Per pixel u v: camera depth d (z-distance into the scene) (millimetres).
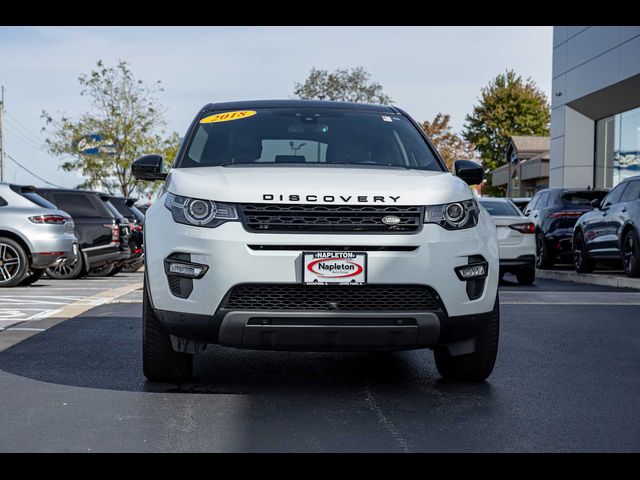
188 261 4426
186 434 3859
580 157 25750
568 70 25750
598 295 10844
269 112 5996
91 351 6160
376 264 4348
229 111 6023
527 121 78875
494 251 4762
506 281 15195
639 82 21672
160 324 4762
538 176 43500
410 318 4379
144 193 37406
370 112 6152
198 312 4402
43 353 6070
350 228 4387
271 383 5043
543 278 16047
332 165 5340
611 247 13703
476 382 5102
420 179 4816
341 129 5820
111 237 15492
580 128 25750
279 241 4324
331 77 53906
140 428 3961
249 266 4309
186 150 5547
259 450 3604
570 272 15633
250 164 5328
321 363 5762
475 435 3855
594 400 4590
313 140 5664
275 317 4312
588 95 24422
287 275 4301
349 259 4336
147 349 4867
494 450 3607
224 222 4391
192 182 4652
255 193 4426
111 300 9945
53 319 8109
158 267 4555
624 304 9617
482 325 4664
